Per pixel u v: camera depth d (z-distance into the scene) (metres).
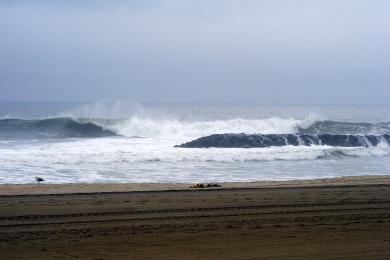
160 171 47.53
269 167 51.75
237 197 32.03
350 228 24.19
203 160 55.34
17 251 19.72
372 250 20.41
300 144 74.19
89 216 26.03
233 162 54.88
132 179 42.84
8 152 55.94
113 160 52.94
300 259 19.11
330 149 64.88
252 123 91.06
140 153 57.59
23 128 87.94
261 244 21.11
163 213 26.97
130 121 88.44
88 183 39.50
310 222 25.27
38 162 50.28
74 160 52.00
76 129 87.25
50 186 36.81
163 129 87.62
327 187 37.00
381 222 25.59
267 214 26.98
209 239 21.83
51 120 88.81
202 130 87.88
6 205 28.81
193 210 27.83
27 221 24.80
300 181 41.19
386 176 45.09
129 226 23.89
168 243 21.12
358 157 62.31
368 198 32.31
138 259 18.92
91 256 19.19
